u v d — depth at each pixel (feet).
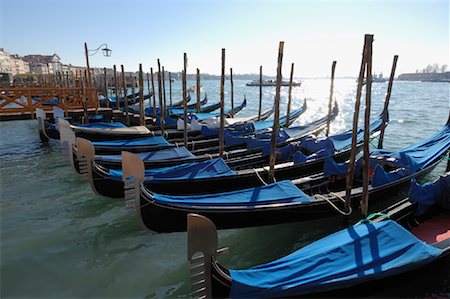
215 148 41.37
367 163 22.57
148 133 47.21
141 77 52.75
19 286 19.02
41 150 50.65
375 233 17.52
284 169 32.01
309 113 105.81
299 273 15.07
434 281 17.88
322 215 24.95
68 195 32.45
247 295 14.12
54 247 23.20
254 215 22.74
